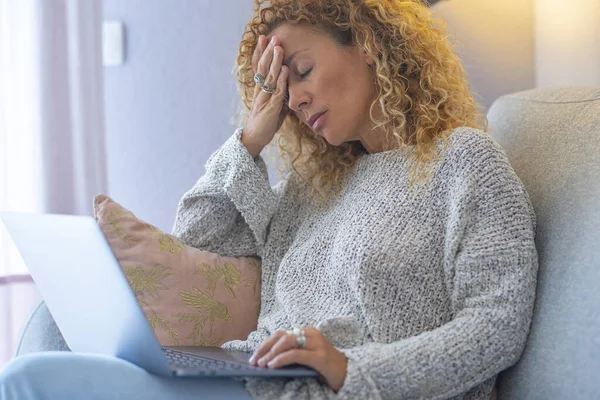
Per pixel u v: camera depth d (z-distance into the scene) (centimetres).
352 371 109
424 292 126
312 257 141
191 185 231
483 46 211
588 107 139
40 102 215
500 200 125
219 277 149
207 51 229
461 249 124
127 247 145
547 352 115
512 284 119
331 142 146
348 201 144
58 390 105
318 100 142
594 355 108
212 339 145
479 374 116
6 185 214
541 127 147
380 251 128
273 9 151
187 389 110
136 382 108
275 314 141
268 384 113
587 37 184
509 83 211
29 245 129
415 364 112
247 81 164
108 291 110
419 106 142
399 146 143
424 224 129
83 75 218
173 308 143
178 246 149
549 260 124
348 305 131
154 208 234
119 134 235
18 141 217
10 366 106
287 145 165
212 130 229
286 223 157
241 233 157
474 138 131
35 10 215
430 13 156
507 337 117
